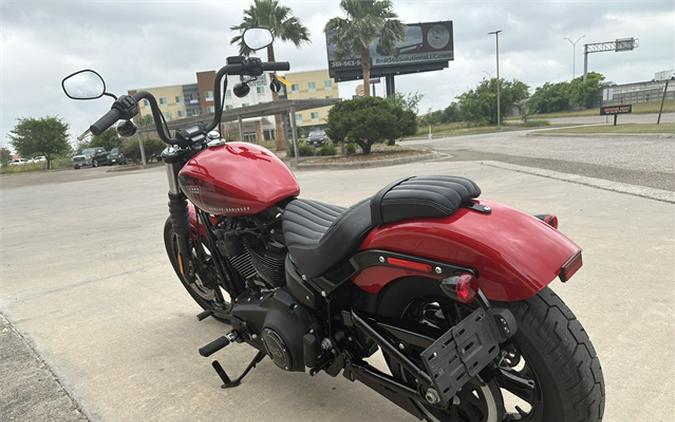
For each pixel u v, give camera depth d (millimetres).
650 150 11055
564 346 1642
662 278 3627
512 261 1608
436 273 1740
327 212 2529
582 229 4988
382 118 16531
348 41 27578
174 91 73438
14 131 40719
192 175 2768
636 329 2943
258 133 48844
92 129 2496
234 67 2895
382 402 2508
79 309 4078
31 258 5988
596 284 3627
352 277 2057
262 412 2488
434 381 1525
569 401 1646
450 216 1778
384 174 11719
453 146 20328
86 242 6691
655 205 5723
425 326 1934
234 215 2664
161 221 7934
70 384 2875
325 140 31344
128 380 2891
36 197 14258
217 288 3385
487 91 46438
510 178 8758
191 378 2875
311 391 2652
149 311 3938
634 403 2283
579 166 9430
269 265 2592
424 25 51281
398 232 1824
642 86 50812
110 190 14406
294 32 27516
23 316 3988
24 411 2623
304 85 71500
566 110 58656
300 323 2283
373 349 2309
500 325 1632
